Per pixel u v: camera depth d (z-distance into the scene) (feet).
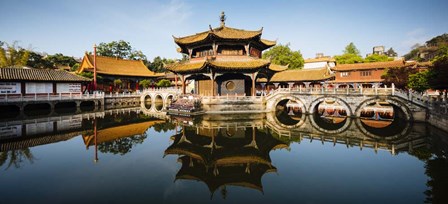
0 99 128.98
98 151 64.23
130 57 340.80
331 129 97.66
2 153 61.46
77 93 169.37
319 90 125.08
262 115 130.21
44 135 82.99
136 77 235.81
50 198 37.50
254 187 42.47
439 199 37.40
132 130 93.45
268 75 159.74
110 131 91.40
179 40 150.71
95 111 153.58
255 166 53.67
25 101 138.31
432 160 56.39
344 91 118.11
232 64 134.31
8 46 222.89
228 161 57.31
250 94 158.30
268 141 77.56
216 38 133.49
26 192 39.55
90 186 42.19
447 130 78.54
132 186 42.39
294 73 217.77
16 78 141.28
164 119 119.65
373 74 192.44
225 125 104.12
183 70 137.90
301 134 88.33
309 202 37.01
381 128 97.81
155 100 209.56
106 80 219.61
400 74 146.51
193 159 58.44
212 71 132.26
